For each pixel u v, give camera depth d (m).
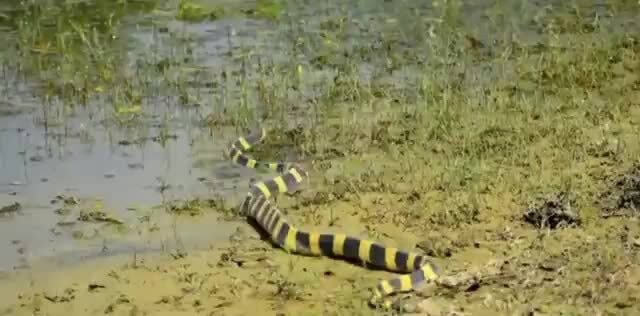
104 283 10.82
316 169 14.20
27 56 20.47
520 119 15.95
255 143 15.43
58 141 15.66
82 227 12.38
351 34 22.11
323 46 20.95
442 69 19.02
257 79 18.62
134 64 19.81
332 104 17.17
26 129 16.22
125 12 24.62
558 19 23.64
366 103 17.19
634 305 9.41
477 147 14.62
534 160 14.00
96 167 14.51
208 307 10.13
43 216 12.72
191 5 24.92
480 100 16.98
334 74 18.91
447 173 13.60
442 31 22.00
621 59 19.81
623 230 11.30
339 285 10.60
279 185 13.42
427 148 14.87
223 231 12.21
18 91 18.28
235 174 14.21
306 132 15.80
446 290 10.07
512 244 11.16
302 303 10.13
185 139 15.72
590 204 12.16
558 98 17.22
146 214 12.74
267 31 22.44
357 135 15.60
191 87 18.27
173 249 11.67
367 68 19.42
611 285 9.82
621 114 16.20
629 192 12.24
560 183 12.98
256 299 10.29
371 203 12.78
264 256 11.42
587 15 24.23
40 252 11.67
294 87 18.09
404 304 9.77
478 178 13.27
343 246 11.30
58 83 18.75
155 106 17.31
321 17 23.84
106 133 16.02
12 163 14.67
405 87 18.17
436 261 10.88
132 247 11.76
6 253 11.65
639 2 25.44
